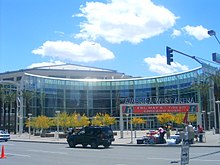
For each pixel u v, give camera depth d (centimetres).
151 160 2058
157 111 4853
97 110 10025
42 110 9381
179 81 9206
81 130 3431
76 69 12581
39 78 9519
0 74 11425
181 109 4706
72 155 2486
